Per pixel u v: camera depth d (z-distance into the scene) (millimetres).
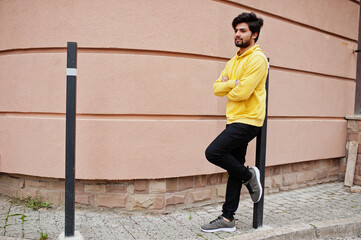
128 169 3135
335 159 5141
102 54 3082
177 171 3264
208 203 3580
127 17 3080
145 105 3150
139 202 3223
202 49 3359
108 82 3098
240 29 2586
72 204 2414
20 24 3270
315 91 4625
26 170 3307
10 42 3338
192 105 3334
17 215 3049
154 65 3160
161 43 3166
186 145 3301
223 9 3494
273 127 4047
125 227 2863
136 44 3107
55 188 3326
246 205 3637
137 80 3127
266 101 2779
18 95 3322
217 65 3482
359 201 3996
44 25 3170
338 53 4938
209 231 2781
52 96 3195
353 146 4867
